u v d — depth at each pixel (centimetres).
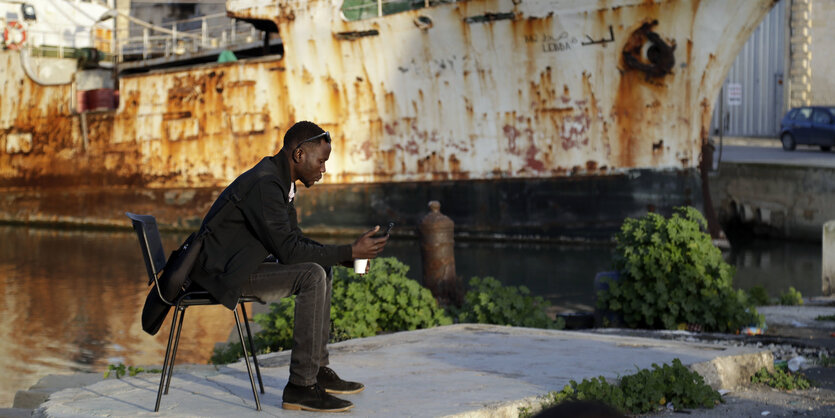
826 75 3750
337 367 550
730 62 2177
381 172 2555
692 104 2175
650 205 2222
